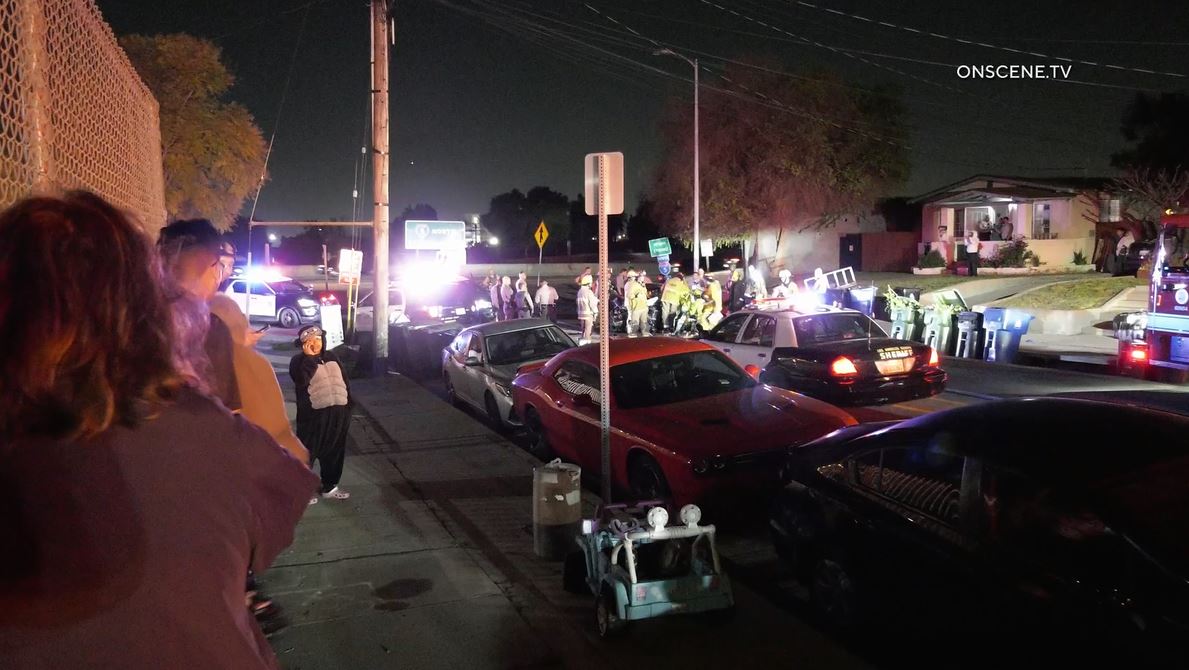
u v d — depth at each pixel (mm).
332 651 4645
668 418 7523
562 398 8883
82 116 3686
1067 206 36094
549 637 4840
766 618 5105
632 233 73938
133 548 1252
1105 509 3621
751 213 39875
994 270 34875
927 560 4344
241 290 28344
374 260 16938
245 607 1417
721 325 13328
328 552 6164
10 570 1220
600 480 8695
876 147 39375
